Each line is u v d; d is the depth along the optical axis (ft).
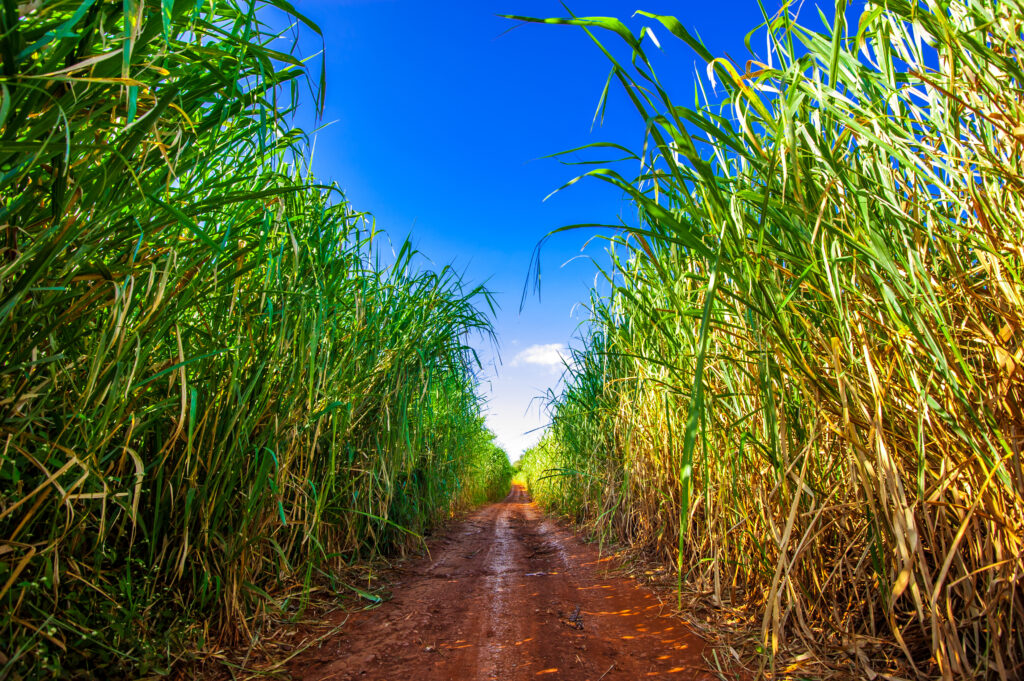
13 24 3.60
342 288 11.26
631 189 5.46
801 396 7.20
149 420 6.36
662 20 4.96
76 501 5.73
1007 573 5.13
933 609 4.95
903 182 5.43
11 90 3.96
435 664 7.55
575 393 20.75
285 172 8.87
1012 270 4.82
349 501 12.59
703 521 10.80
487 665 7.52
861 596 7.00
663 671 7.05
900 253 5.45
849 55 5.65
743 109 5.82
